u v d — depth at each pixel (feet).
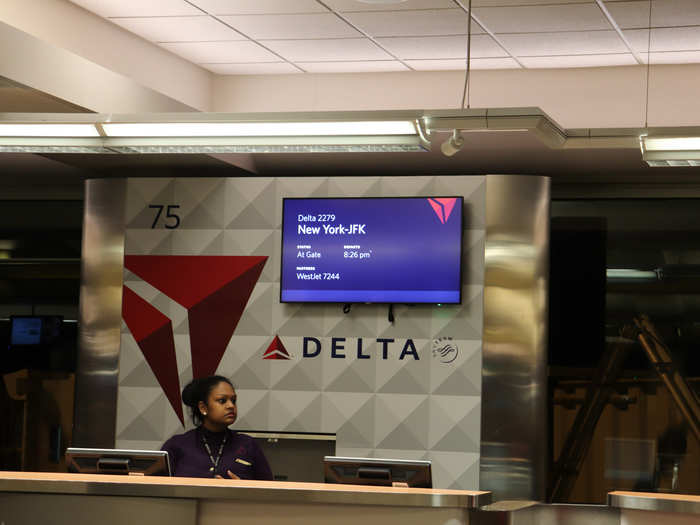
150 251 27.35
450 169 32.48
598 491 31.83
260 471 19.27
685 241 31.99
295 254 26.43
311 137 17.65
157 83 26.58
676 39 24.54
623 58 26.48
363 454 25.63
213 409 18.98
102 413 27.17
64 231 35.78
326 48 26.40
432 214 25.79
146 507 14.51
